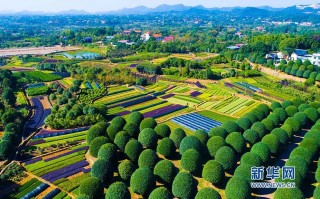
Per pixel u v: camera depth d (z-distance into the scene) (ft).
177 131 192.24
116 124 205.46
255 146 175.94
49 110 286.66
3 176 165.68
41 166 181.16
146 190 144.25
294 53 511.40
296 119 226.58
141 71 448.24
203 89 357.00
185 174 145.28
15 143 203.82
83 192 140.36
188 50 642.22
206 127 243.81
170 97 328.90
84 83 368.48
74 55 619.26
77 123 240.73
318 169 158.40
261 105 250.57
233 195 137.90
